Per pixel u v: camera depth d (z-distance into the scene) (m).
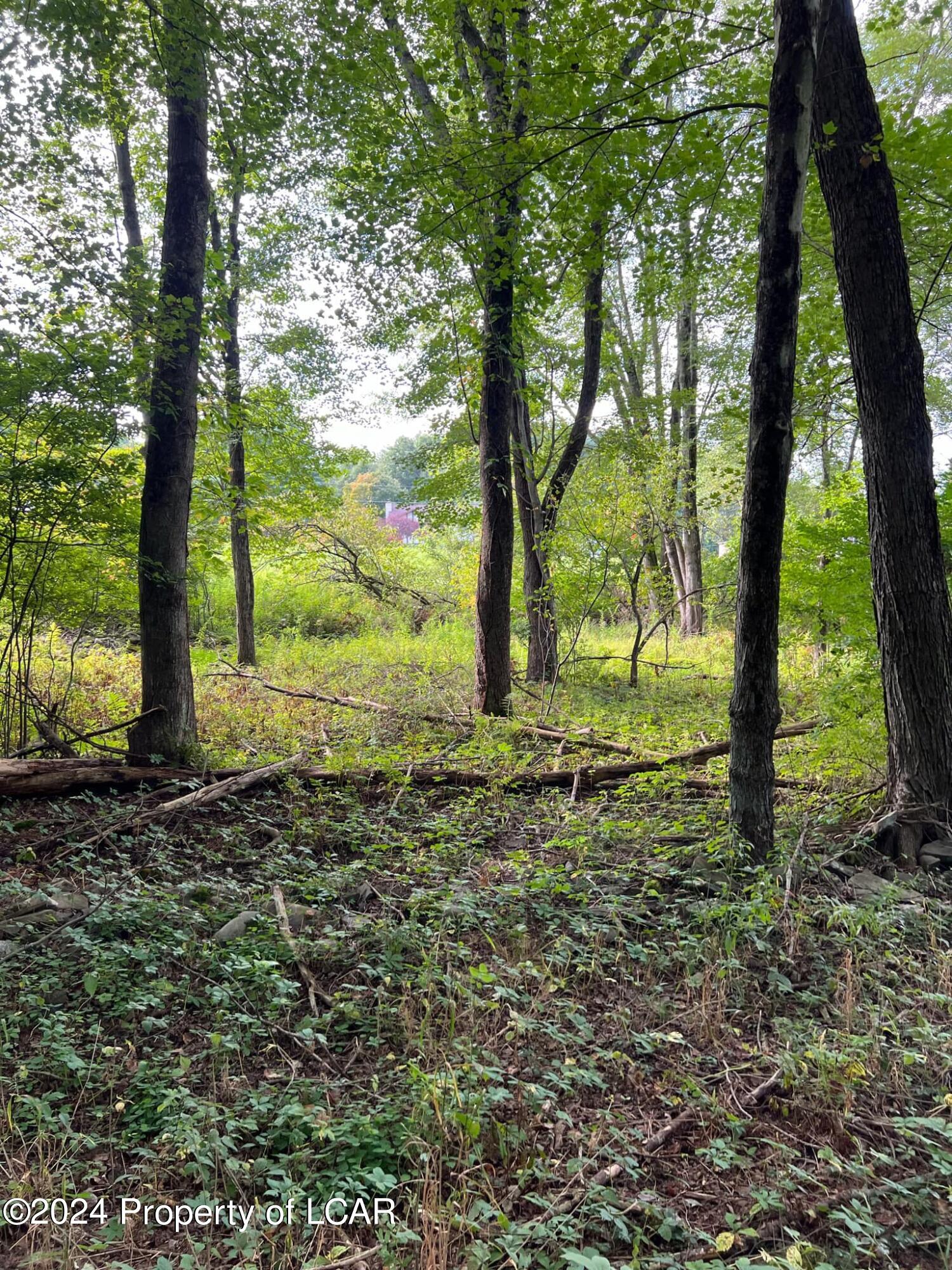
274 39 7.34
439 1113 2.64
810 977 3.87
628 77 6.20
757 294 4.62
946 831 5.30
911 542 5.52
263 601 20.02
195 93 7.08
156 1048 3.26
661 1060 3.25
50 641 9.20
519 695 11.42
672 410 18.77
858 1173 2.55
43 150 7.05
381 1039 3.31
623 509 11.96
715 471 10.03
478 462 14.19
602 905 4.59
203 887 4.64
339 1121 2.75
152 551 7.02
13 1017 3.27
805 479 18.81
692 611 18.77
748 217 8.05
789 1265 2.13
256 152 8.34
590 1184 2.46
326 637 18.94
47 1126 2.71
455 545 22.97
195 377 7.30
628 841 5.70
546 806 6.58
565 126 6.35
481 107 9.07
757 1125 2.84
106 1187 2.53
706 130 6.58
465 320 11.77
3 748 7.30
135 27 7.65
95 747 7.39
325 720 9.66
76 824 5.56
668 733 8.95
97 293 6.68
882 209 5.48
